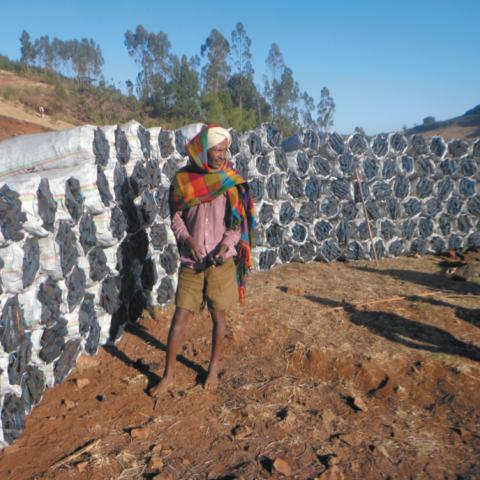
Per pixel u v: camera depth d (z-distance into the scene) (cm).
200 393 375
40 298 333
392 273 723
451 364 418
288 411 347
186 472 290
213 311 372
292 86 7662
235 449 311
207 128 351
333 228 778
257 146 689
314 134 742
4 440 303
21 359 313
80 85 7325
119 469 291
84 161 431
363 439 325
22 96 5106
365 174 786
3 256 294
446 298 590
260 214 705
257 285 640
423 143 834
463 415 357
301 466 296
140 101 6975
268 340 464
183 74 6831
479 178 893
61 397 366
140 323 505
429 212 857
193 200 353
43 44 8438
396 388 389
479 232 902
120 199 451
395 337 475
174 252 564
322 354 431
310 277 686
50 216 332
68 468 289
